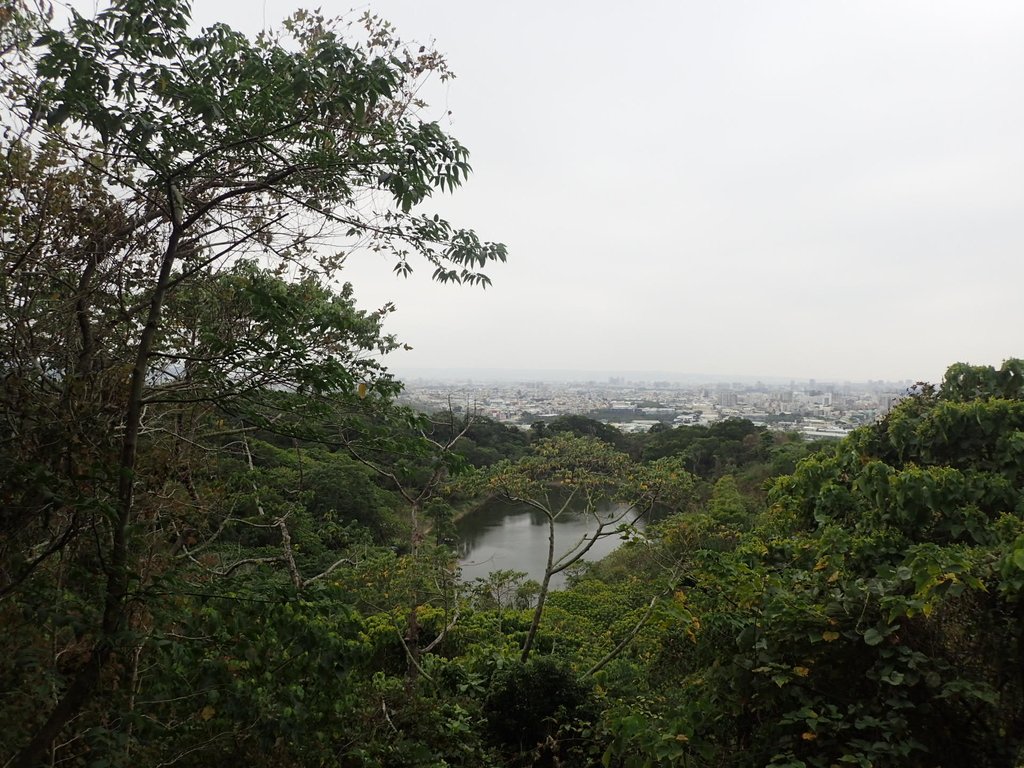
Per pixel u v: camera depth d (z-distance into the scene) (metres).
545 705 5.61
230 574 3.86
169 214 3.04
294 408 3.15
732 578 3.81
